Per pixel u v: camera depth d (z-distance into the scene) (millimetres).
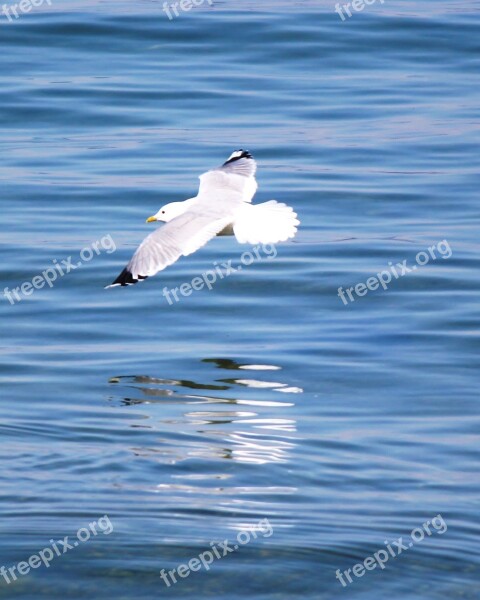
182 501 11555
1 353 15750
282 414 13695
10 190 21844
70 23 30359
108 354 15734
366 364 15305
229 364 15328
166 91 26875
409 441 12992
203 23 30719
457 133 24844
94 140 24500
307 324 16812
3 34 29719
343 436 13094
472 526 11148
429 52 29500
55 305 17500
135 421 13445
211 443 12836
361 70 28500
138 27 30359
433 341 16078
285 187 22156
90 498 11594
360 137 24641
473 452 12734
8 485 11836
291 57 29047
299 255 19406
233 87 27266
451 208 21406
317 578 10367
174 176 22469
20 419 13516
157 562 10602
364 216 21109
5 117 25547
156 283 18375
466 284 18125
